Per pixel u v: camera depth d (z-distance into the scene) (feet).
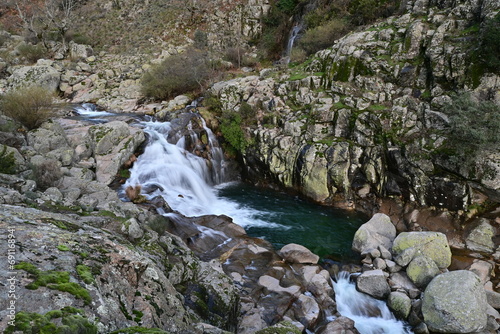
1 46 85.30
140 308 12.60
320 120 46.39
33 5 100.22
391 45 47.50
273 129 49.73
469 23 42.22
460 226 35.63
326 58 54.49
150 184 42.39
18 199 22.67
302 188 46.01
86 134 44.14
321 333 23.45
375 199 41.98
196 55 72.08
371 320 26.37
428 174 37.76
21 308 9.37
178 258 22.59
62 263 12.02
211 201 45.50
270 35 86.79
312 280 28.14
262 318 23.40
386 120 41.88
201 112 56.29
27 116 41.01
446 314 24.07
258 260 30.22
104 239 15.34
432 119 39.22
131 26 98.84
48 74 69.36
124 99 66.80
